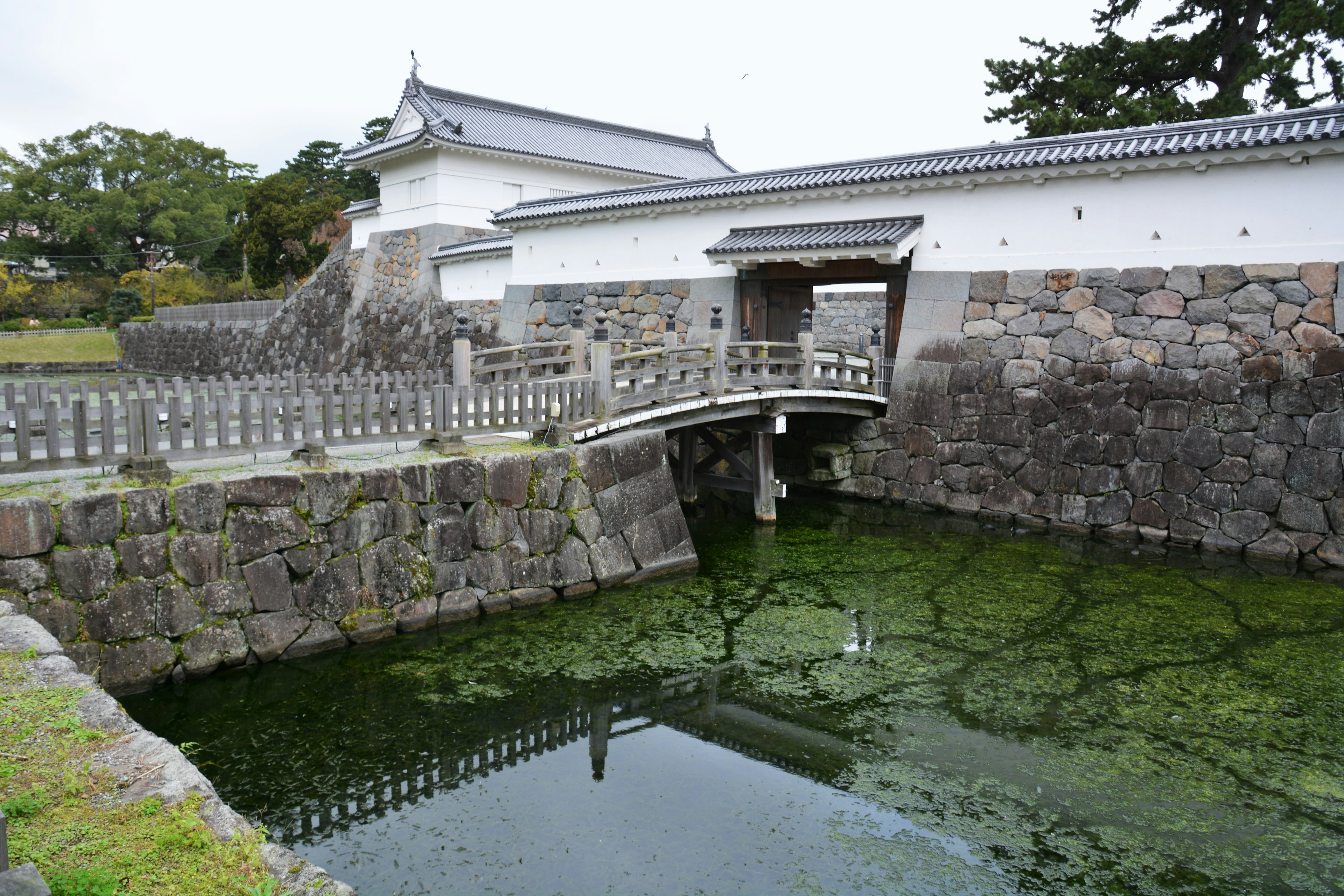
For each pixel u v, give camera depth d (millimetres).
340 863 4570
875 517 12898
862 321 20609
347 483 7129
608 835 4891
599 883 4422
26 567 5527
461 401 8391
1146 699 6672
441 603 7734
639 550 9453
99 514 5840
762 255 13805
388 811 5133
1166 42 17734
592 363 9641
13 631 4562
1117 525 11523
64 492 5871
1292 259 10375
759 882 4441
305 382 8953
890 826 4996
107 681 5816
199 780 3193
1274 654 7551
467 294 21000
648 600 8922
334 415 8344
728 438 14773
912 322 13547
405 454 8133
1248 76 16641
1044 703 6617
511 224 18516
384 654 7176
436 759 5758
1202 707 6531
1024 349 12453
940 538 11633
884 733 6184
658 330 16203
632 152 26344
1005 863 4629
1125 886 4422
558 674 7082
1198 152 10758
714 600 8984
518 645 7609
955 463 13023
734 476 14164
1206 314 10969
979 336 12883
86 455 6199
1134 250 11555
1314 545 10086
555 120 25531
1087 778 5516
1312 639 7883
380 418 7941
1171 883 4441
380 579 7328
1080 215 11992
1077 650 7672
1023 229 12484
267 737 5930
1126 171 11492
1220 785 5418
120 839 2793
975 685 6969
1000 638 7980
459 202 22000
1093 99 18266
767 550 10984
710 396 10852
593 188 24688
